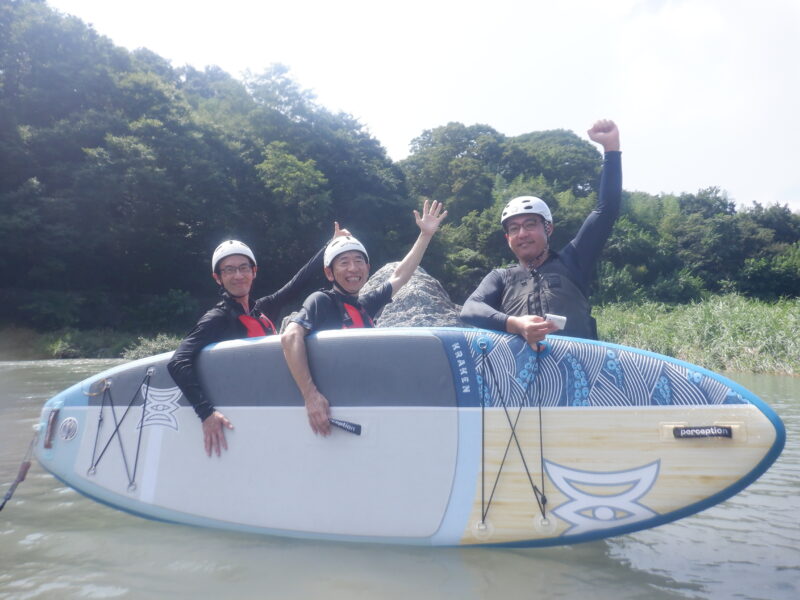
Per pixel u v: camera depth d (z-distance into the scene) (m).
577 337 3.22
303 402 3.27
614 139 3.55
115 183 28.08
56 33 30.03
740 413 2.85
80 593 2.52
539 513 2.99
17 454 5.21
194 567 2.80
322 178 39.25
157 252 32.44
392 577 2.67
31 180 27.16
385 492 3.11
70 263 30.00
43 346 23.95
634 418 2.95
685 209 80.69
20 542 3.14
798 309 15.66
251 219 37.91
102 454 3.65
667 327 18.20
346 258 3.54
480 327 3.25
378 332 3.23
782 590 2.53
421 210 44.56
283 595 2.48
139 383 3.64
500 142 74.00
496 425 3.06
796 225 75.06
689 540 3.17
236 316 3.76
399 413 3.14
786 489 4.09
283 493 3.24
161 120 32.53
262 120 42.91
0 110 27.47
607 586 2.58
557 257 3.48
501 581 2.63
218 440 3.37
